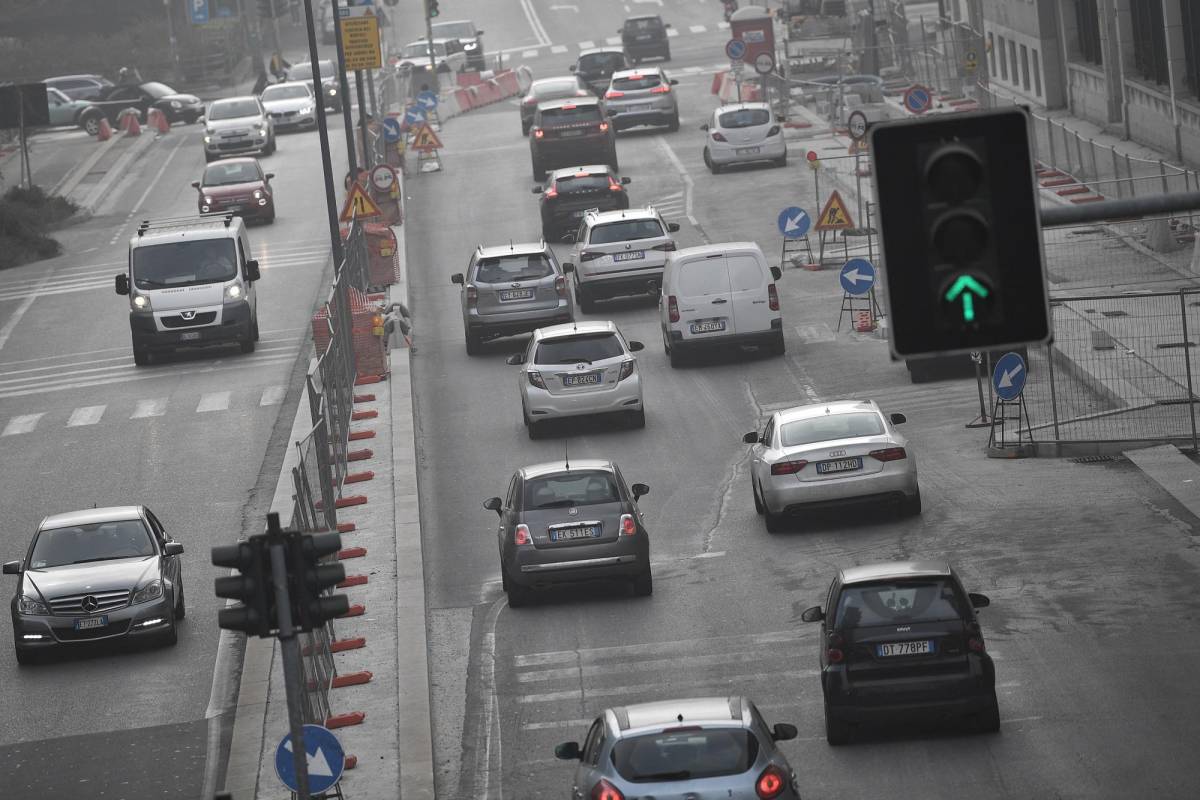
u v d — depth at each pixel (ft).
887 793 145.79
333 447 267.80
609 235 387.34
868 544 226.58
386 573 231.09
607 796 120.98
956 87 615.98
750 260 334.85
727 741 122.83
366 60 572.51
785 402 307.99
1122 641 181.88
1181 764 146.41
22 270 506.89
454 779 163.22
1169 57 436.76
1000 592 201.98
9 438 328.29
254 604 116.47
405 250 481.05
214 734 184.14
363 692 188.03
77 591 212.02
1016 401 289.94
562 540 211.61
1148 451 255.70
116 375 373.40
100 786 171.73
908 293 86.33
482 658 197.77
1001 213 86.12
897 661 156.04
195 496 278.67
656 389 325.21
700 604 209.87
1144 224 379.76
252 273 389.80
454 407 326.24
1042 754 152.05
